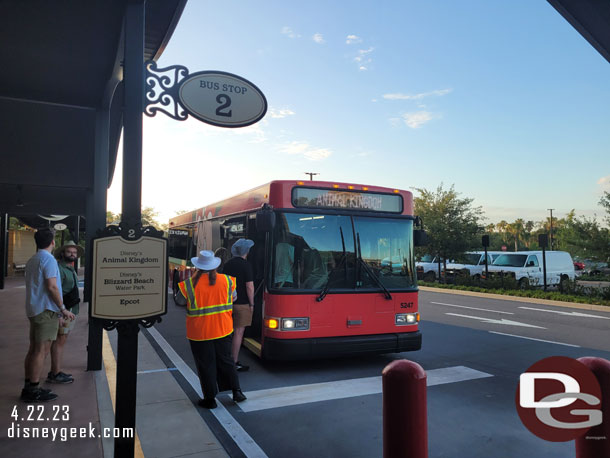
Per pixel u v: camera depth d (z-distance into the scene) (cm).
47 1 421
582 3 264
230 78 474
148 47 588
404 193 732
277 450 399
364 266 679
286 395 546
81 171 926
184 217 1541
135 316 316
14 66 568
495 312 1362
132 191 327
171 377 610
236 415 480
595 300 1555
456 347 833
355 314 662
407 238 726
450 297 1839
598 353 781
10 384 550
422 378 262
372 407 507
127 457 312
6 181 934
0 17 450
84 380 569
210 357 495
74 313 570
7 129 772
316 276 651
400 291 696
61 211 1659
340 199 689
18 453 369
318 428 448
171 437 415
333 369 672
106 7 431
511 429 447
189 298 492
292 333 625
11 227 3253
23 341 802
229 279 514
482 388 579
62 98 664
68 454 369
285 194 661
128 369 315
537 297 1750
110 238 313
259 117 484
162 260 325
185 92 448
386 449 264
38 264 488
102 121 682
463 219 2448
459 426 454
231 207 950
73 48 519
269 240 654
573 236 1822
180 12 505
